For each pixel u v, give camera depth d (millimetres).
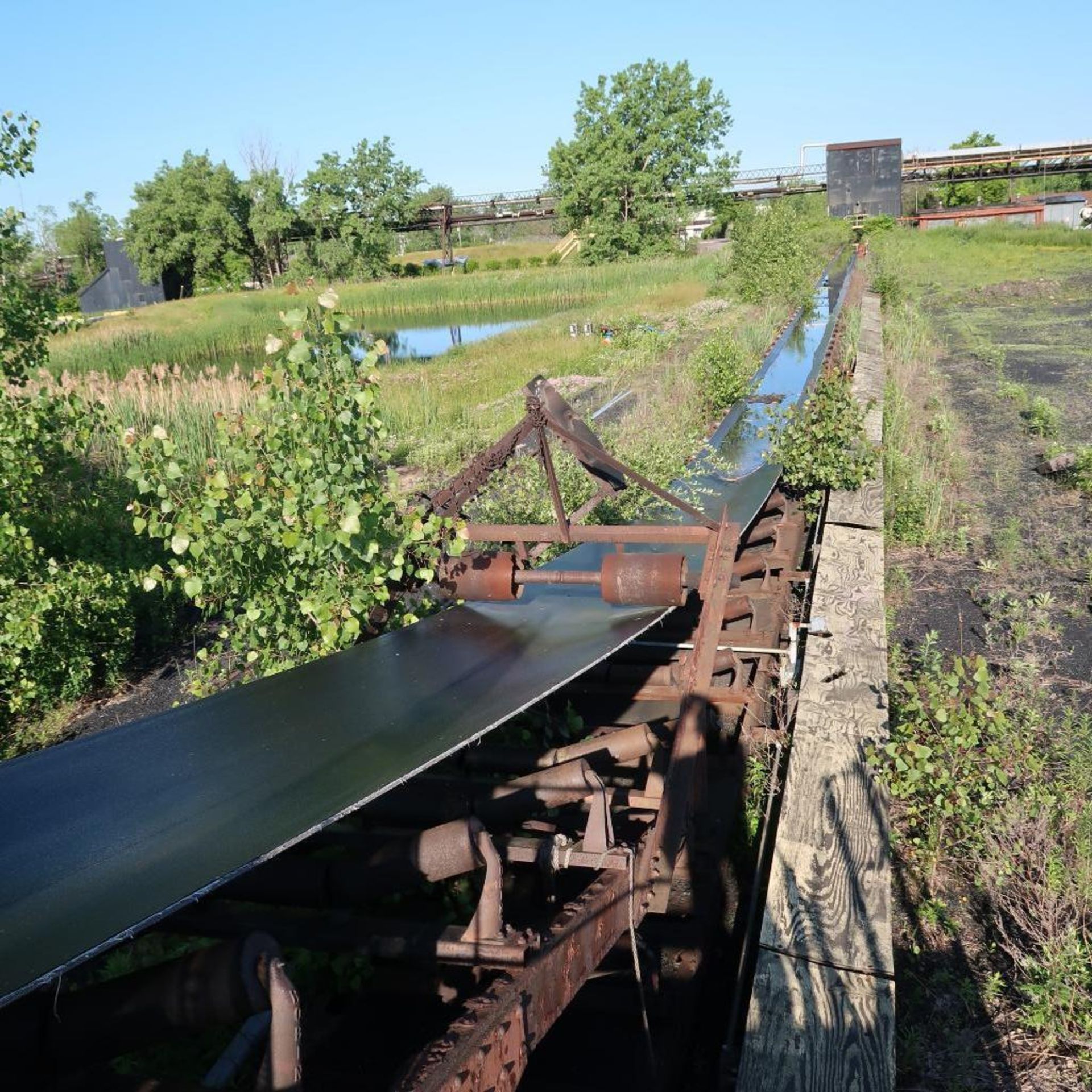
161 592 9484
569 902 3256
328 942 2830
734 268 29281
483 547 5176
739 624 6773
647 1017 3469
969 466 12461
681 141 59688
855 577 7703
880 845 4473
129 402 15766
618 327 23375
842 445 9195
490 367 21688
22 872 2158
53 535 9930
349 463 4609
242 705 3158
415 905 3637
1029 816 4980
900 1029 3988
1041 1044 3900
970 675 6773
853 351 15492
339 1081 3129
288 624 5004
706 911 4203
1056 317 25406
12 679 7645
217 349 34812
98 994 2174
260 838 2252
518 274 48219
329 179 64875
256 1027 1977
